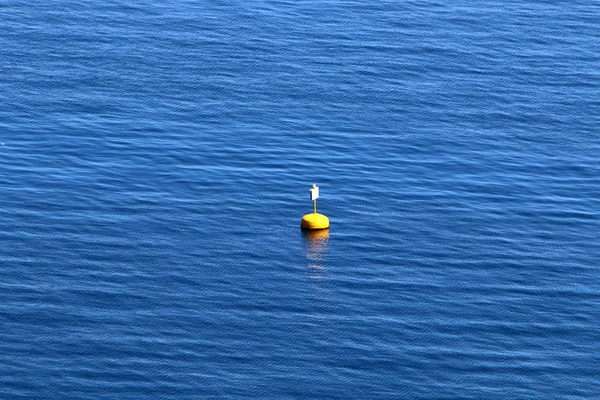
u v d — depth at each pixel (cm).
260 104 16325
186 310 11481
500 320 11412
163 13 19588
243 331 11169
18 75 16950
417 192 14050
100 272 12100
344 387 10388
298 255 12581
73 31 18688
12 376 10388
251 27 19088
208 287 11900
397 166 14688
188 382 10400
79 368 10538
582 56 18225
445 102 16538
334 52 18175
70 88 16600
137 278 12025
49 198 13600
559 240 12988
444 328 11250
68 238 12744
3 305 11419
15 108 15875
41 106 15975
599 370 10681
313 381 10456
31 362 10588
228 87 16838
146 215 13312
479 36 18900
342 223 13275
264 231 13088
